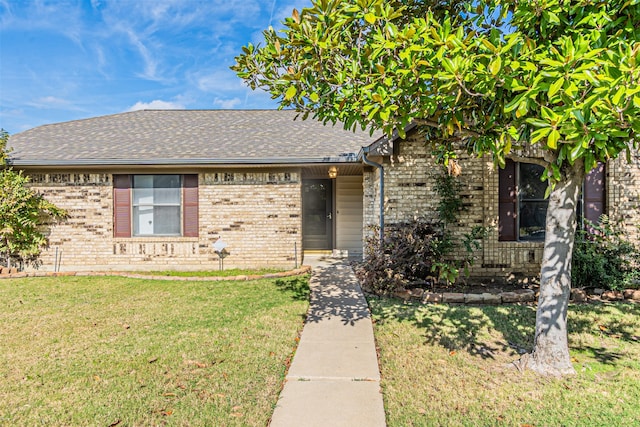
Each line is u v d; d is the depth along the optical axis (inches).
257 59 169.0
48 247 383.9
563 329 156.8
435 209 322.3
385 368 160.2
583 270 277.6
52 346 184.1
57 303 261.4
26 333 202.2
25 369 159.8
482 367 160.9
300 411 128.3
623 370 156.6
